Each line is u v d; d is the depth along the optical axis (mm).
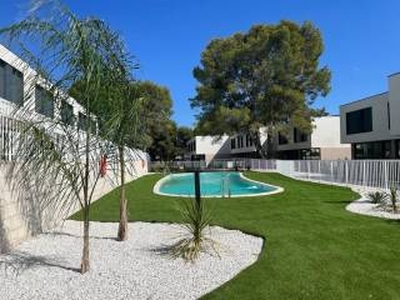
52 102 6586
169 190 22219
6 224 8336
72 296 5926
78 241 9250
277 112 45719
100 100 6602
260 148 49500
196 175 8758
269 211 12594
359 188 18562
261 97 45562
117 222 11547
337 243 8359
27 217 9383
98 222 11609
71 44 6215
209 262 7441
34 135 6590
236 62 47219
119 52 6906
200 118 49281
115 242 9109
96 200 16484
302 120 44969
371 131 36375
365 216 11273
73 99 6520
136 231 10266
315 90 48156
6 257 7902
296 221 10789
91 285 6355
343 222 10477
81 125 6656
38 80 6406
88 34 6336
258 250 8180
